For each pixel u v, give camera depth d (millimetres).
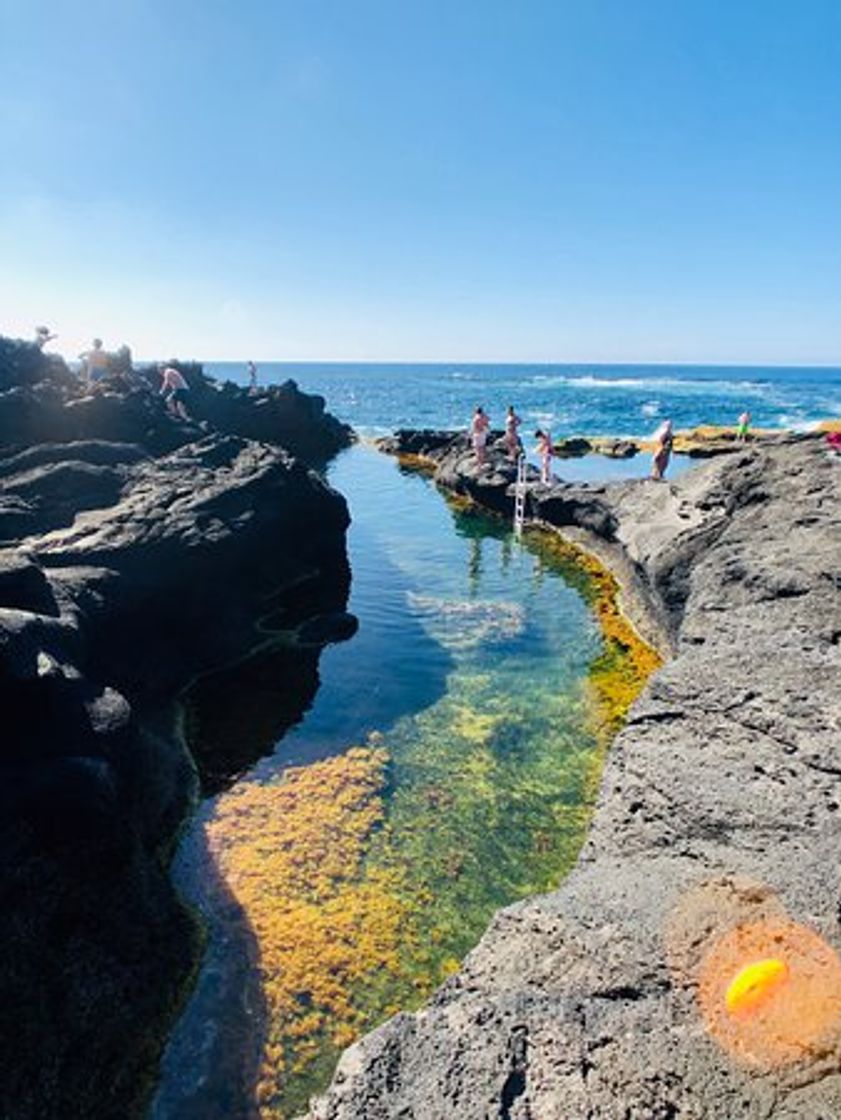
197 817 9609
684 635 11211
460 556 21656
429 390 141125
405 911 8156
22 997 5785
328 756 11078
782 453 16016
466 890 8500
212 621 14477
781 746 7480
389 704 12727
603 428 63156
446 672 13992
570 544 22797
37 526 14398
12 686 7320
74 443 18078
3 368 26969
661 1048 4371
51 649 8664
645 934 5141
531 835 9438
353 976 7328
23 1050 5582
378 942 7727
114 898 6984
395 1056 4691
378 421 72812
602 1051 4438
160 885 7883
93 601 11602
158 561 13578
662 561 15297
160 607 13539
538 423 68250
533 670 14125
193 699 12836
